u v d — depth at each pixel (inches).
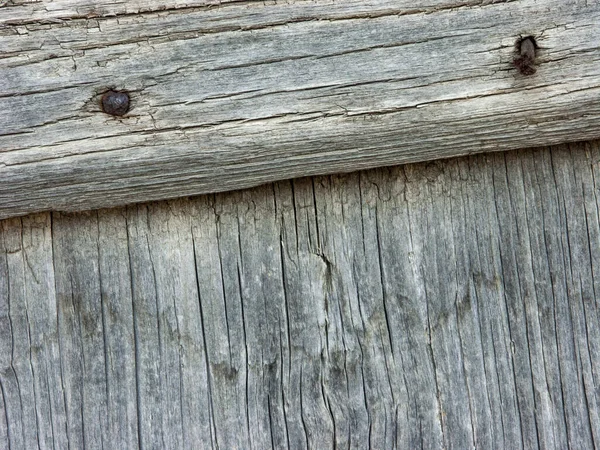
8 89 8.7
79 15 8.7
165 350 9.6
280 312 9.7
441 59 9.1
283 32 8.9
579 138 9.7
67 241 9.5
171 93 8.9
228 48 8.8
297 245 9.7
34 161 8.9
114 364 9.6
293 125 9.0
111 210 9.5
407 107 9.1
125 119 8.9
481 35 9.1
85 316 9.5
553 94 9.3
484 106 9.2
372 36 9.0
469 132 9.3
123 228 9.5
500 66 9.2
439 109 9.2
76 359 9.5
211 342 9.7
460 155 9.5
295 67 8.9
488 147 9.5
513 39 9.2
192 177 9.1
